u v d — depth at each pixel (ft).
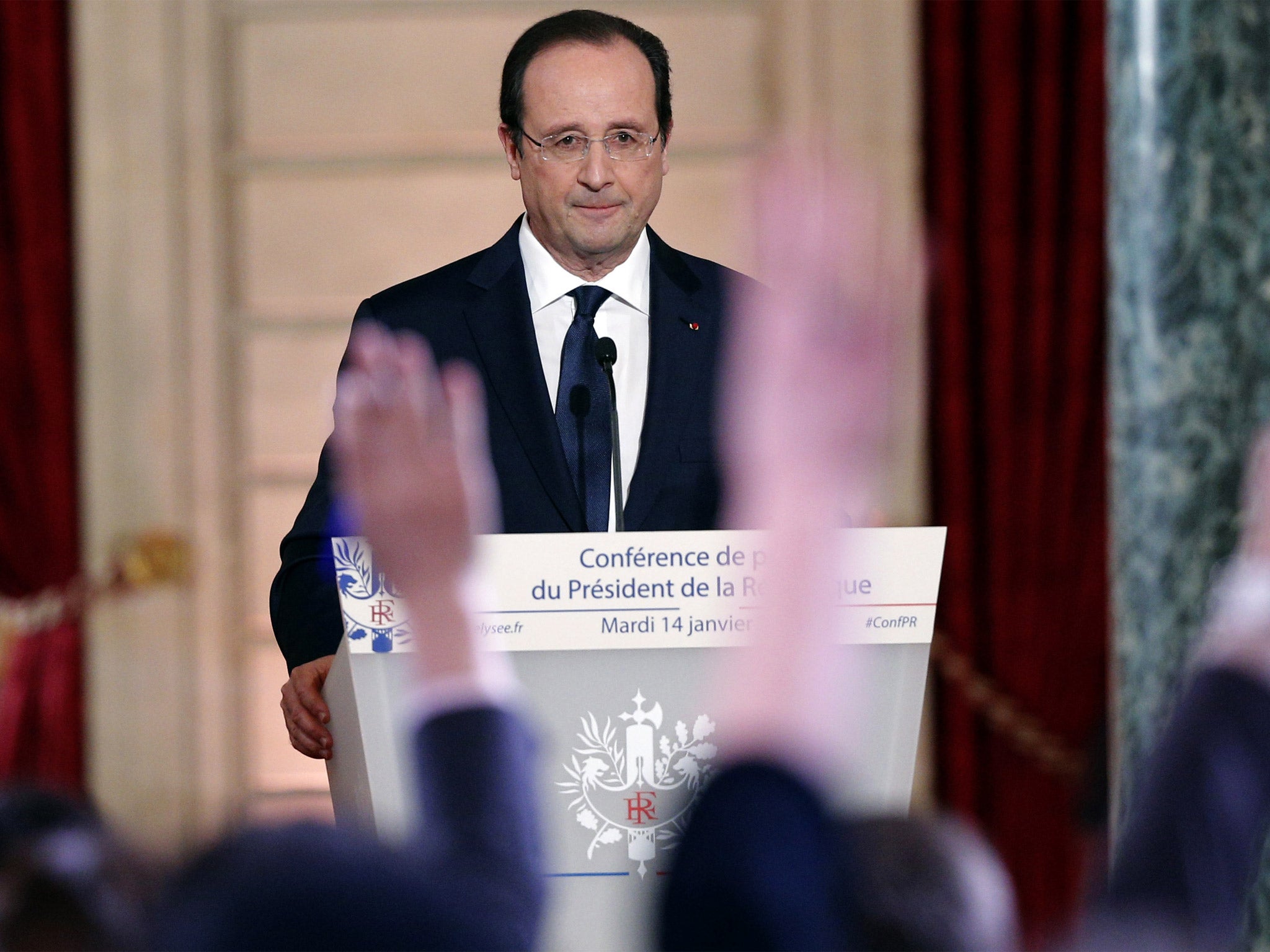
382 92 61.46
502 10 61.41
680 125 61.26
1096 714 58.29
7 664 59.26
